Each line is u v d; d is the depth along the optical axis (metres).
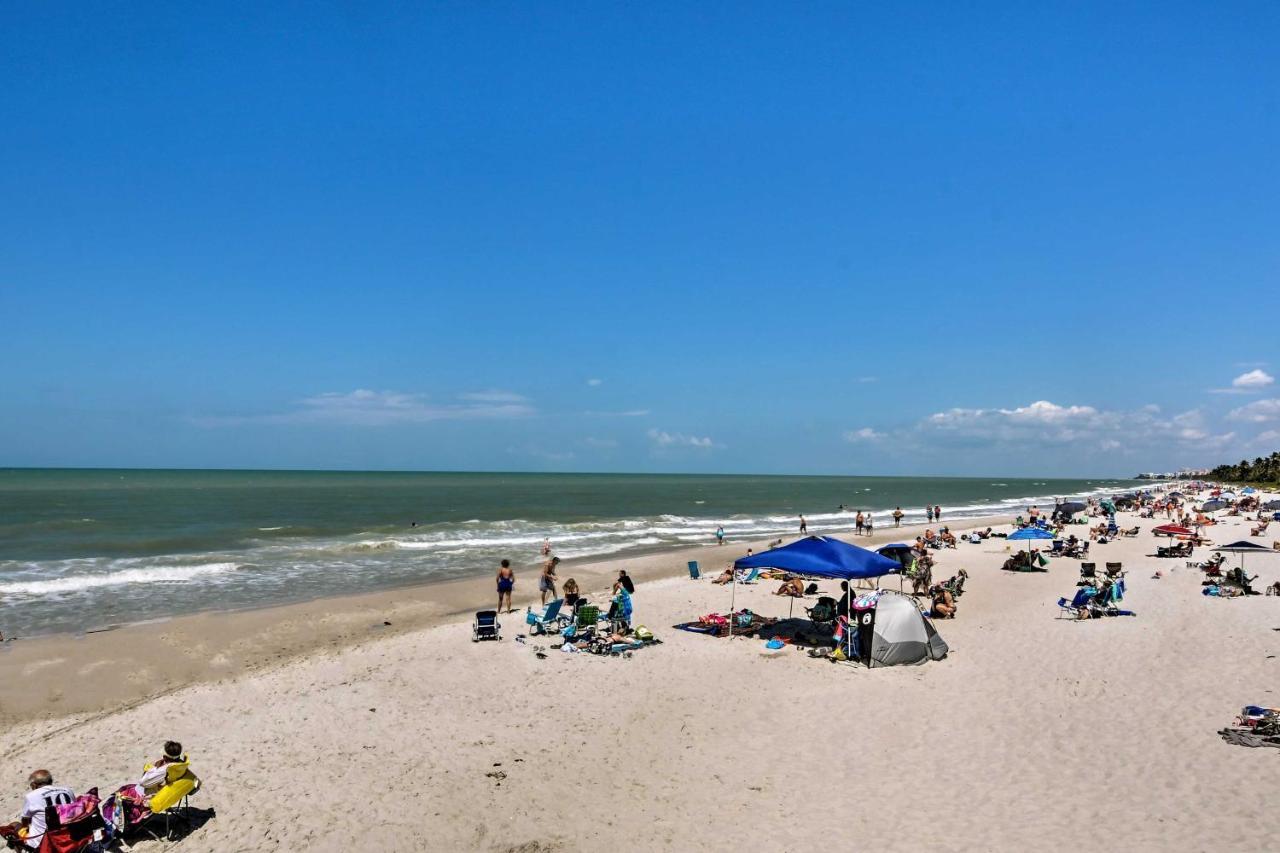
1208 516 52.28
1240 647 15.84
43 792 8.35
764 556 17.31
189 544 37.88
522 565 32.03
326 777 10.38
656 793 9.94
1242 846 8.09
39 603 22.55
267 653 17.31
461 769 10.67
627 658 16.23
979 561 32.06
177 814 9.20
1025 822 8.90
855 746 11.45
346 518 57.53
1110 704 12.77
